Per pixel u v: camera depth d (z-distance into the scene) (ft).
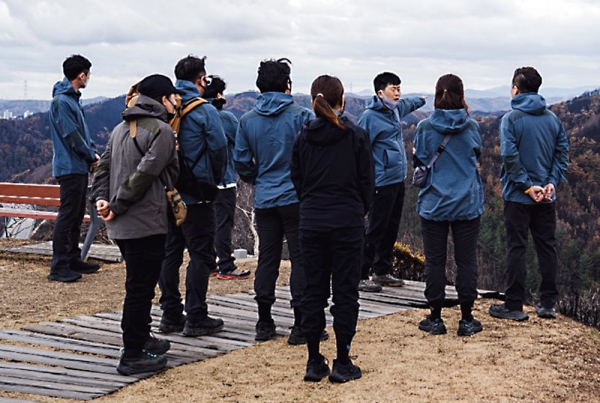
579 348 18.63
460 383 15.40
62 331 19.58
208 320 19.26
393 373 16.19
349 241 14.84
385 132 22.52
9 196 31.50
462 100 18.89
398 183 23.11
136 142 15.01
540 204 20.54
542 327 20.43
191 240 18.47
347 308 15.23
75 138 26.12
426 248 19.53
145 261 15.43
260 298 18.72
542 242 21.17
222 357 17.40
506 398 14.39
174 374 16.06
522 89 20.31
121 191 14.78
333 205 14.82
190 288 18.88
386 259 25.43
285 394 14.75
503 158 20.04
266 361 17.11
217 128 17.48
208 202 18.07
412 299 23.71
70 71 25.82
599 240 135.54
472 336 19.48
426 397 14.46
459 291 19.34
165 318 19.22
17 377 15.37
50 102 26.08
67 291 25.75
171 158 15.24
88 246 29.71
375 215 23.56
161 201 15.29
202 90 18.22
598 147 169.48
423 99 24.25
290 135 17.48
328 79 15.03
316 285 15.35
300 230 15.24
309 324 15.43
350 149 14.82
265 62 17.76
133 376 15.81
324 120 14.84
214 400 14.42
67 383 15.12
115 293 25.55
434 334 19.67
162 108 15.37
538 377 16.01
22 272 29.12
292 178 15.42
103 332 19.56
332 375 15.57
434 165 18.86
